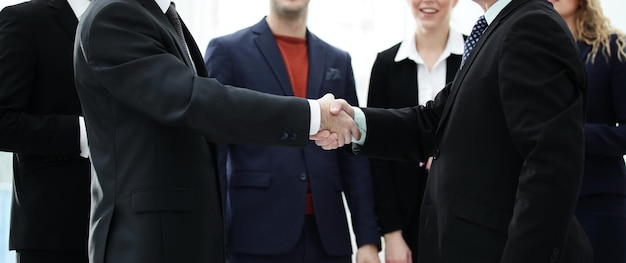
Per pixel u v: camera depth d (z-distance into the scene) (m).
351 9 3.47
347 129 2.20
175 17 2.02
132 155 1.80
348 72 2.98
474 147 1.83
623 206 2.62
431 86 2.92
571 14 2.75
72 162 2.28
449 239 1.84
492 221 1.78
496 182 1.80
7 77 2.19
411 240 2.88
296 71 2.90
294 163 2.76
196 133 1.88
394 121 2.29
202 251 1.83
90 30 1.80
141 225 1.76
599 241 2.57
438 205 1.90
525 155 1.73
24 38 2.22
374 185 2.90
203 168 1.87
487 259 1.78
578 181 1.67
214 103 1.78
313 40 2.96
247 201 2.72
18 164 2.28
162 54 1.81
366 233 2.84
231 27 3.48
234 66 2.81
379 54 3.03
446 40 2.98
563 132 1.66
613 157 2.64
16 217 2.28
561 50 1.73
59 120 2.21
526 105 1.71
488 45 1.86
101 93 1.83
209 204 1.87
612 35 2.70
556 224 1.64
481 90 1.83
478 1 2.00
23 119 2.17
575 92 1.75
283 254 2.72
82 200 2.28
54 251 2.26
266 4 3.48
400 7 3.46
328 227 2.76
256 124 1.81
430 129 2.28
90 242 1.85
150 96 1.76
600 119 2.65
